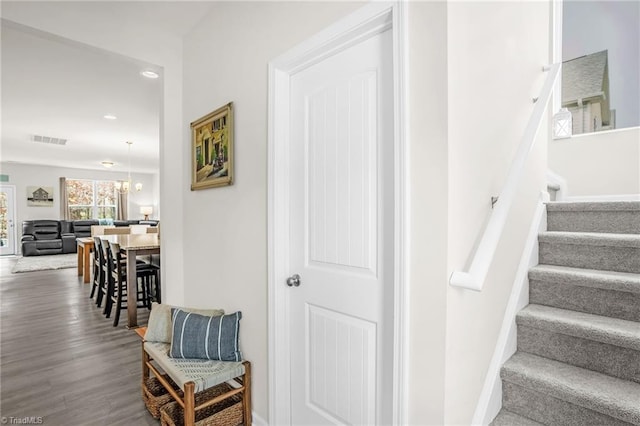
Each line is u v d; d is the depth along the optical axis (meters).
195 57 2.52
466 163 1.22
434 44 1.13
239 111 2.05
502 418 1.43
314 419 1.69
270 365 1.82
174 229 2.64
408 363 1.18
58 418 1.98
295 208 1.79
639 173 2.81
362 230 1.46
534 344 1.61
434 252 1.12
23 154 7.93
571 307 1.71
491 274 1.47
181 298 2.67
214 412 1.96
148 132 5.91
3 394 2.23
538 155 2.21
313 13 1.58
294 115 1.80
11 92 4.00
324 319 1.63
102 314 4.01
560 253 1.96
